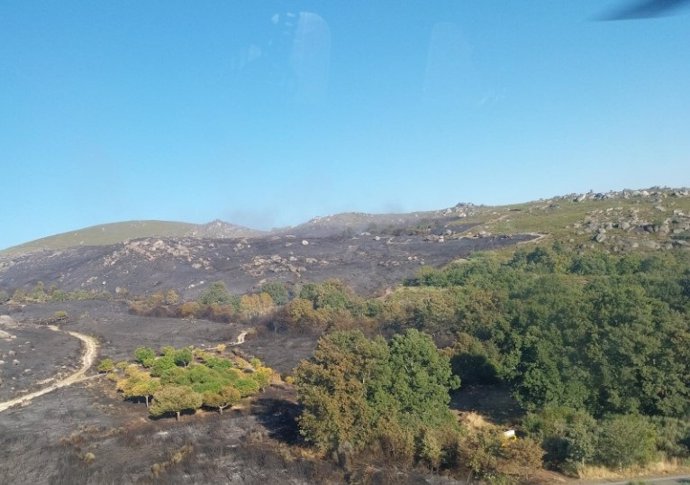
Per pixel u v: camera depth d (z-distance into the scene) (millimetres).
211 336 78875
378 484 27156
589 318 40188
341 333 38938
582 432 29922
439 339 55344
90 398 48094
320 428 32312
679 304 43781
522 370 40000
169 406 41500
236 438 36625
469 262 92000
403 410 34062
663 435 31453
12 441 35562
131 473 29469
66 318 91875
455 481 27688
